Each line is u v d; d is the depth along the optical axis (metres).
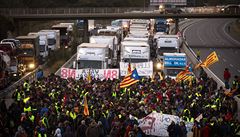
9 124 42.66
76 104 45.38
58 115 42.78
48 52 118.94
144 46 87.31
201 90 61.69
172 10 184.12
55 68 103.88
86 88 55.88
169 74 84.12
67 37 146.25
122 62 83.25
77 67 80.19
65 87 56.59
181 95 54.75
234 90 64.38
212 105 51.88
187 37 185.50
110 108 45.69
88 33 162.75
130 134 38.44
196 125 43.00
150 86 59.88
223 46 157.75
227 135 43.34
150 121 44.19
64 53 124.19
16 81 87.00
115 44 99.75
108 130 43.44
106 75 76.25
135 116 44.62
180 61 85.62
